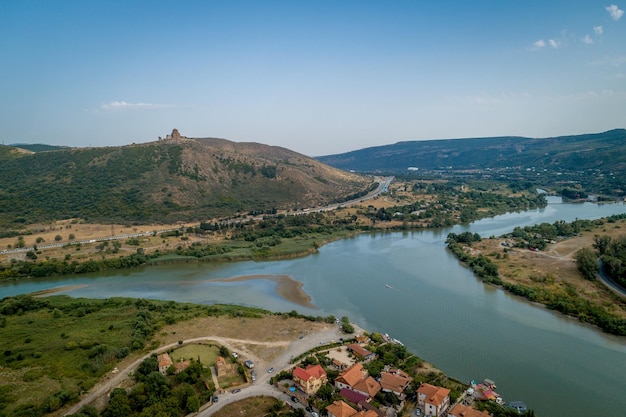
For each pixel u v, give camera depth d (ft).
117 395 292.81
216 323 446.19
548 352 370.12
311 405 297.33
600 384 319.68
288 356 372.17
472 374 335.67
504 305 486.38
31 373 328.49
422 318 452.76
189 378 326.44
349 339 400.47
